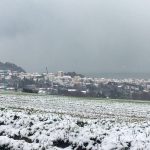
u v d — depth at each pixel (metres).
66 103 61.94
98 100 79.12
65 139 19.88
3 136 19.91
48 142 19.42
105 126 23.55
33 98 69.50
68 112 44.00
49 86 176.38
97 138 19.41
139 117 44.66
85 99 80.62
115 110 53.31
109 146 18.27
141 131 21.73
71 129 20.78
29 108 45.59
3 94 76.94
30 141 20.44
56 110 45.47
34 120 24.17
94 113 46.12
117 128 22.36
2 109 36.72
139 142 18.34
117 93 131.62
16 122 23.44
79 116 39.28
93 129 21.20
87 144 19.17
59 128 21.33
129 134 20.42
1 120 24.08
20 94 82.81
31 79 186.00
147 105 69.06
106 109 54.22
